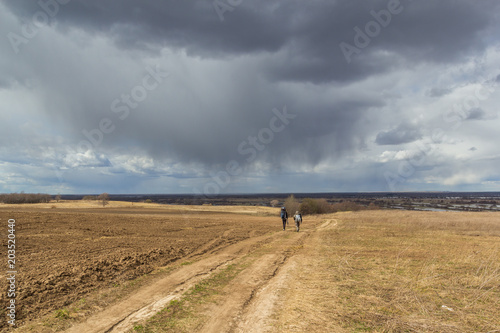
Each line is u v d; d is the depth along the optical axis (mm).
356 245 17750
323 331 5992
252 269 11727
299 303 7664
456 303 7758
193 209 72500
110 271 10602
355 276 10477
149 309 7234
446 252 15203
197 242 18594
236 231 26016
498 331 6059
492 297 8219
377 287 9086
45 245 15008
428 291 8750
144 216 41562
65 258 12125
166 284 9484
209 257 14250
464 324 6422
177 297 8133
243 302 7820
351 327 6184
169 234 22141
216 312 7098
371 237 21594
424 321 6516
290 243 19047
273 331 6035
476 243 18594
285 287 9164
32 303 7242
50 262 11281
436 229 28047
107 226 25188
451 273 10758
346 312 7027
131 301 7820
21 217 27469
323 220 43031
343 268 11617
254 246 17906
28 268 10250
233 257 14359
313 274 10812
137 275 10469
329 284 9430
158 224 29594
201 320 6598
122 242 17094
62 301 7551
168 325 6293
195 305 7547
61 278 9234
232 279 10211
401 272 11039
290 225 34312
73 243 16000
